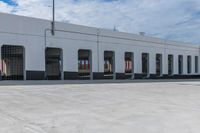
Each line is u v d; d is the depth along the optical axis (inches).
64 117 324.2
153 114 350.9
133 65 1444.4
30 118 315.3
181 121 309.0
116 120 311.3
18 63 1022.4
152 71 1577.3
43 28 1044.5
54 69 1232.2
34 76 1012.5
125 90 691.4
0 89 625.6
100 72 1264.8
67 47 1125.1
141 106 418.9
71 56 1140.5
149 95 583.8
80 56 1419.8
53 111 362.6
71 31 1139.9
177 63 1797.5
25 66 985.5
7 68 1018.1
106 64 1523.1
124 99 502.6
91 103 443.5
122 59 1379.2
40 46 1034.1
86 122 298.8
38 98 486.3
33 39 1011.3
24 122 295.1
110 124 290.7
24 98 481.4
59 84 845.8
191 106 426.3
